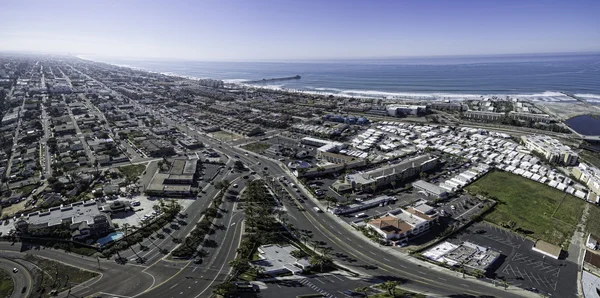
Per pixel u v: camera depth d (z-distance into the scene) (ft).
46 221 469.16
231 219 504.02
